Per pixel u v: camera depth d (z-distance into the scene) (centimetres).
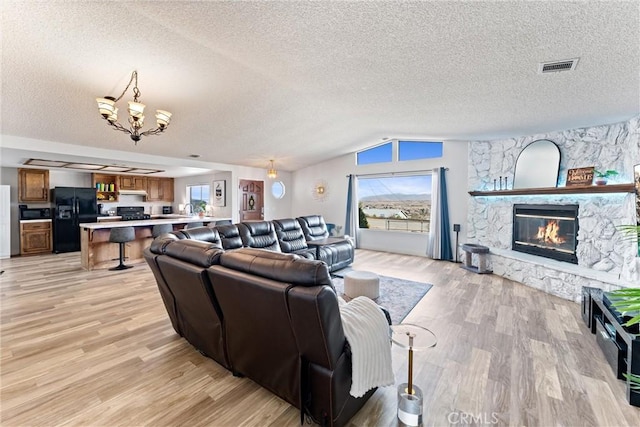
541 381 192
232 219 731
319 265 143
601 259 346
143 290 388
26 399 175
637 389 166
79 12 200
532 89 263
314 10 179
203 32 217
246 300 161
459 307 328
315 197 827
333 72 281
